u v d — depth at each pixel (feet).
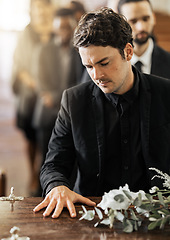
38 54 15.12
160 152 5.28
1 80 24.67
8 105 24.30
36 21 15.29
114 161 5.39
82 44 4.45
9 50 24.09
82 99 5.48
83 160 5.41
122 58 4.68
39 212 4.40
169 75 7.13
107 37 4.41
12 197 4.85
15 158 18.78
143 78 5.45
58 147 5.53
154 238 3.74
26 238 3.67
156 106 5.35
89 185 5.50
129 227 3.78
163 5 21.83
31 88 15.44
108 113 5.39
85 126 5.39
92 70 4.63
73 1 15.12
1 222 4.09
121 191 3.92
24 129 15.90
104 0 17.66
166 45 19.99
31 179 15.57
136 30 7.01
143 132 5.24
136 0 6.99
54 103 15.14
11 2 22.13
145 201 3.92
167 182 4.10
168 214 3.82
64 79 14.65
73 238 3.73
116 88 4.81
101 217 3.90
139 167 5.35
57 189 4.72
